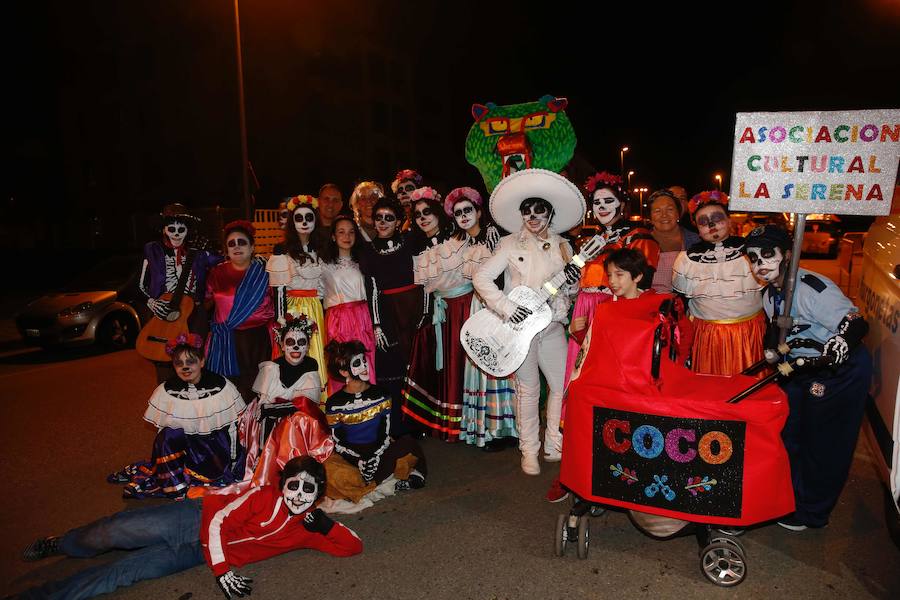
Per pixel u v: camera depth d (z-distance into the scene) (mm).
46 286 20203
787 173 3221
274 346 4867
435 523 3754
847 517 3670
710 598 2953
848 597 2936
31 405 6449
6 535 3766
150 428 5633
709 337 3768
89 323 9055
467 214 4590
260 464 3748
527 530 3639
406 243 4840
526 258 4180
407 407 4902
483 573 3207
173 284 4840
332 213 5277
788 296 3184
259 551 3338
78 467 4785
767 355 3139
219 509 3234
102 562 3469
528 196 4180
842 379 3232
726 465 2828
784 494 2832
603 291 4328
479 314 4184
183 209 4938
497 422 4836
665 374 3021
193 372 4070
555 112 5023
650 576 3146
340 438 4117
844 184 3139
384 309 4891
